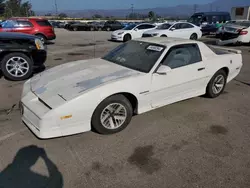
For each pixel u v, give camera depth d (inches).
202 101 173.8
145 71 132.4
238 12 893.8
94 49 450.3
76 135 121.9
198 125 136.3
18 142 114.4
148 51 146.7
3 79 225.5
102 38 704.4
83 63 155.5
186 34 555.2
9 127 128.7
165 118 144.6
